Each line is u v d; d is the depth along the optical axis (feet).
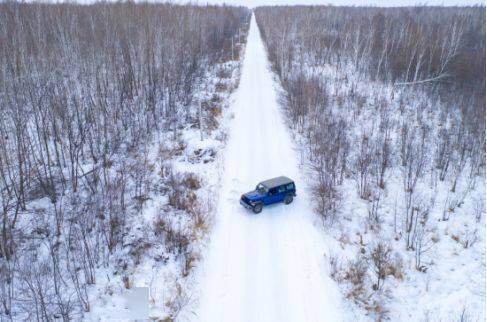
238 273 79.77
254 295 74.54
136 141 123.85
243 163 122.72
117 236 82.33
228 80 202.59
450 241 93.35
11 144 105.81
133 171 107.55
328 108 169.07
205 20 282.36
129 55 155.43
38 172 91.04
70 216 86.84
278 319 69.67
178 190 101.55
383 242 90.68
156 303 70.33
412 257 87.25
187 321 68.23
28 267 71.05
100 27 179.32
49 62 126.00
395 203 102.68
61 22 160.86
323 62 249.75
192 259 81.25
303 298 73.97
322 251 86.12
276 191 99.55
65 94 119.24
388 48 248.32
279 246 87.40
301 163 123.65
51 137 115.65
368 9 462.60
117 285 73.15
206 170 116.06
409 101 182.39
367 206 103.86
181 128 140.05
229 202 102.42
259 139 139.33
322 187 102.89
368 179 116.16
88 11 201.46
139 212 92.27
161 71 166.20
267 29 338.54
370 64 228.63
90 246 79.56
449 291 79.05
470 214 103.24
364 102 179.73
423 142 128.77
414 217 100.22
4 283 67.72
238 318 69.72
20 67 119.03
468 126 148.15
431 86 194.59
